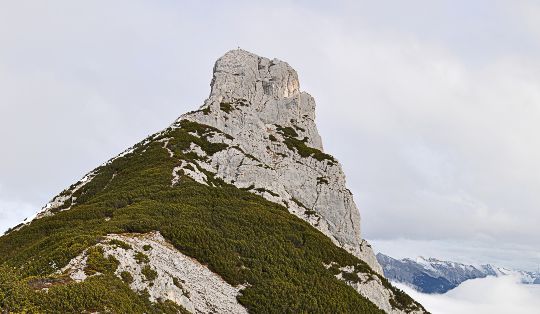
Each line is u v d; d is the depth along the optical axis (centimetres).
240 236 6894
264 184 9912
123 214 6469
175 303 4228
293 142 12269
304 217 9800
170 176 8562
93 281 3684
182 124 11025
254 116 12288
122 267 4134
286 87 14038
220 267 5766
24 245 6656
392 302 7825
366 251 10750
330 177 11306
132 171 9044
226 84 13088
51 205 8912
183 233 5988
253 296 5553
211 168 9781
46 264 4175
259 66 14225
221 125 11612
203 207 7475
